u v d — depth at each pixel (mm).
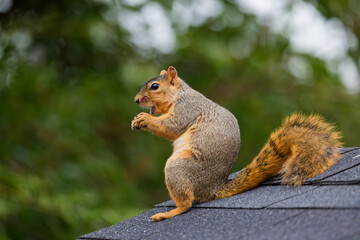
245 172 7906
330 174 6762
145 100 9320
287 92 21859
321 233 5297
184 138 8570
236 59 21641
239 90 22078
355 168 6742
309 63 21297
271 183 7508
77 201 16188
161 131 8867
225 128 8398
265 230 5793
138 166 21094
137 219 7828
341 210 5621
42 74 17953
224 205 7137
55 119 18344
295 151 7410
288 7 20188
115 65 20391
